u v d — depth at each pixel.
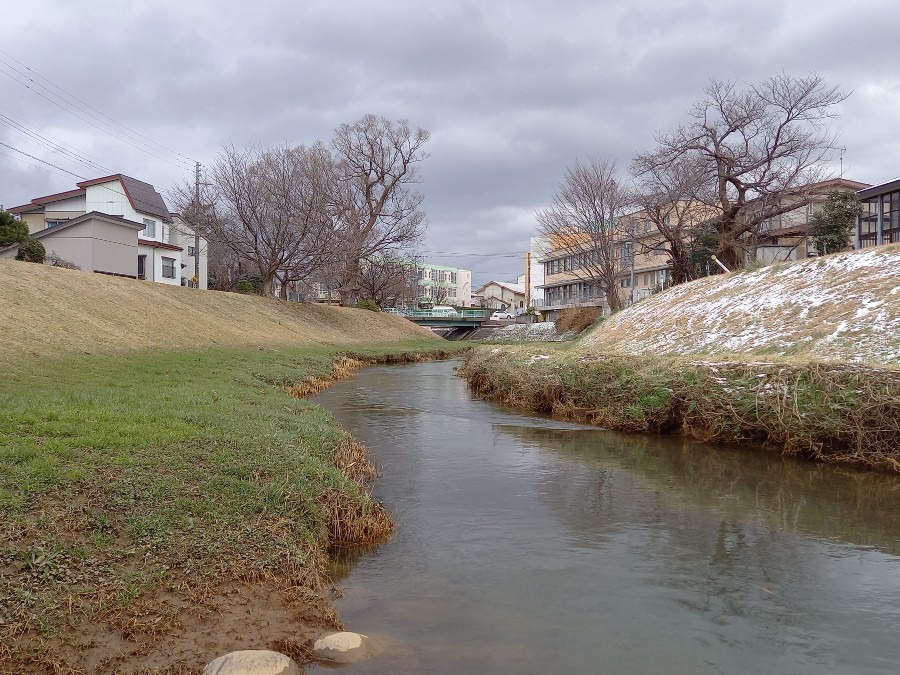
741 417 11.10
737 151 32.62
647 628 4.52
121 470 5.94
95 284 22.92
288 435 8.60
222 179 37.97
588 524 6.87
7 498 4.91
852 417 9.77
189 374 13.92
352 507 6.39
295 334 33.53
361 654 4.00
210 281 59.16
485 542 6.29
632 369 13.87
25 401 8.16
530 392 15.83
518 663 4.02
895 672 3.96
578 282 68.38
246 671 3.57
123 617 3.96
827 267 18.47
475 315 75.56
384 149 52.84
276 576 4.80
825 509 7.50
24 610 3.81
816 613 4.78
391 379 24.00
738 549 6.14
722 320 19.23
